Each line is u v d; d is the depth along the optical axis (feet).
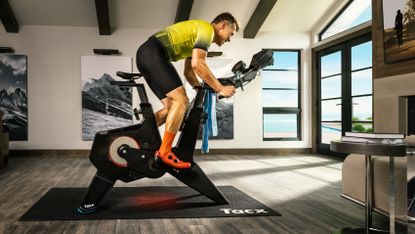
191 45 9.09
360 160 7.57
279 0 21.98
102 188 8.61
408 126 11.40
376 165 7.06
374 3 12.57
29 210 8.82
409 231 5.92
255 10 22.40
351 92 21.01
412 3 10.58
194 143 9.33
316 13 23.44
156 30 24.40
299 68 25.84
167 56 9.17
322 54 24.36
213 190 9.46
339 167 17.89
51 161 20.20
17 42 23.32
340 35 21.77
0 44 23.21
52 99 23.61
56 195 10.74
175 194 10.82
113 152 8.79
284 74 25.75
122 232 7.08
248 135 24.98
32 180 13.84
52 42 23.63
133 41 24.23
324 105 24.31
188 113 9.48
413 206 5.90
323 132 24.62
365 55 19.77
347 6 21.86
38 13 22.47
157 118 9.73
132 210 8.77
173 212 8.56
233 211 8.70
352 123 20.93
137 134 8.96
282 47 25.34
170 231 7.15
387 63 11.86
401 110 11.14
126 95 23.97
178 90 8.84
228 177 14.71
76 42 23.81
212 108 9.63
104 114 23.81
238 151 24.85
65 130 23.70
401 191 6.32
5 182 13.37
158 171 9.06
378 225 7.61
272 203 9.81
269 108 25.35
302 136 25.49
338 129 22.56
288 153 25.23
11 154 23.16
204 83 9.57
